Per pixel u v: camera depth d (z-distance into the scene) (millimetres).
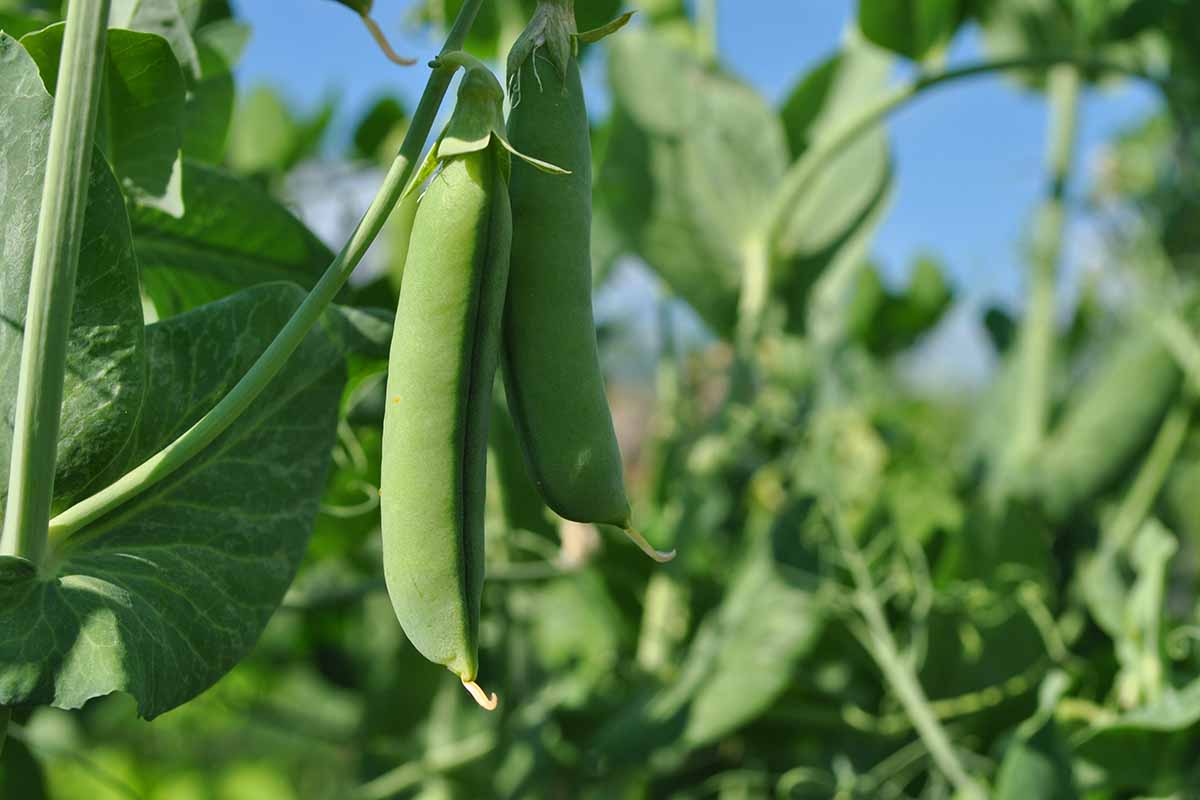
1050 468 766
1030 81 942
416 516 366
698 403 867
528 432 379
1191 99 717
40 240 365
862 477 812
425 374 366
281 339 379
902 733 619
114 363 389
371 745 719
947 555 643
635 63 760
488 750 676
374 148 860
